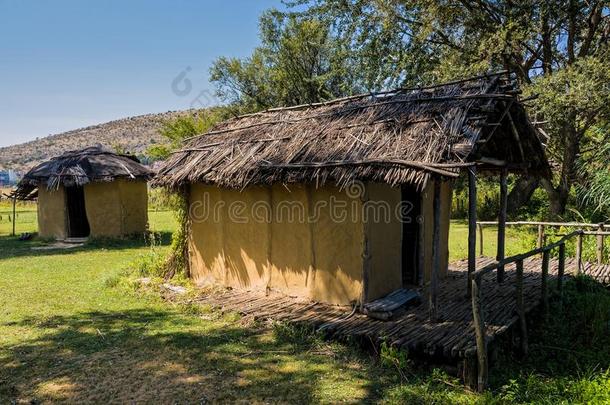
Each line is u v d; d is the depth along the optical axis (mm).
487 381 5203
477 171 9477
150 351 6273
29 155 85062
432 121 6777
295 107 9695
